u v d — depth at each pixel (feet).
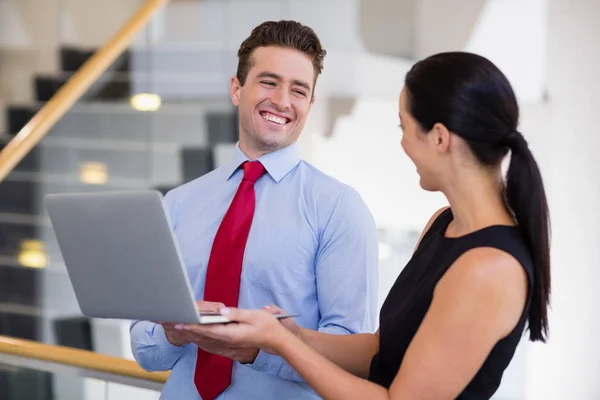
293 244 7.55
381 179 21.84
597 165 19.98
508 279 5.50
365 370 6.89
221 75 21.77
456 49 20.95
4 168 20.75
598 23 19.70
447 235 6.18
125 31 21.91
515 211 5.74
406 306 6.11
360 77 21.67
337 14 21.66
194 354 7.64
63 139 21.66
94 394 9.43
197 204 8.16
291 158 7.97
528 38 20.30
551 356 20.71
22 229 21.20
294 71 7.77
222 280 7.54
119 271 6.00
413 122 5.94
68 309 20.71
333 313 7.37
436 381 5.56
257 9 21.76
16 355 9.99
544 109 20.22
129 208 5.74
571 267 20.34
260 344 5.91
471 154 5.77
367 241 7.57
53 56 23.89
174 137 21.98
